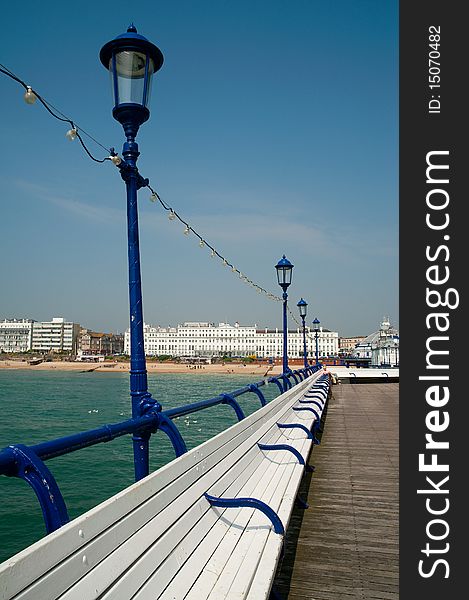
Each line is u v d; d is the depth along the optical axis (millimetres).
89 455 15031
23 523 9125
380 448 7520
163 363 127500
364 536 4043
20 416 30266
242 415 4395
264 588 2209
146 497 2010
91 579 1505
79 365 137625
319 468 6270
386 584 3240
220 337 157750
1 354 158250
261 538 2742
